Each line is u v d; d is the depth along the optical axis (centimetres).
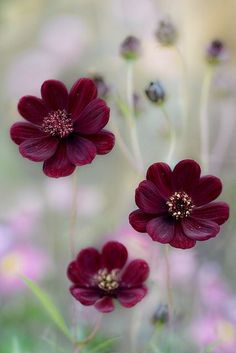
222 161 70
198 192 41
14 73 84
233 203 73
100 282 43
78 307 55
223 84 62
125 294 42
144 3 91
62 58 85
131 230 62
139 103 54
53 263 72
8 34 102
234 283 74
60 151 42
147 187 41
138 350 58
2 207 89
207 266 69
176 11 92
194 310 64
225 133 78
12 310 67
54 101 43
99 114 42
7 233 69
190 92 85
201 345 58
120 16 92
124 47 53
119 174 87
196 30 93
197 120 82
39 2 103
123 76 76
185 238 40
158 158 78
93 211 75
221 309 64
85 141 42
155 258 53
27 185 93
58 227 75
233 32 93
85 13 97
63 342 57
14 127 43
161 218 41
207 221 41
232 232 74
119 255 43
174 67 81
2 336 63
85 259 43
